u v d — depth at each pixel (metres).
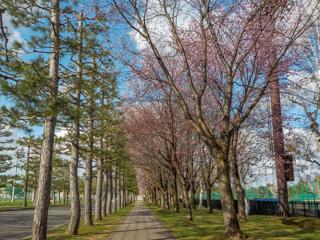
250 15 13.80
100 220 28.41
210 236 14.75
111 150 25.30
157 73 18.45
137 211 44.38
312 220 19.66
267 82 14.02
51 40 11.63
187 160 28.52
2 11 9.75
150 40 13.98
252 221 21.22
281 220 21.22
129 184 69.81
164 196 43.69
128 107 25.73
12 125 10.62
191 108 21.52
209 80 19.31
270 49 15.79
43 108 10.16
